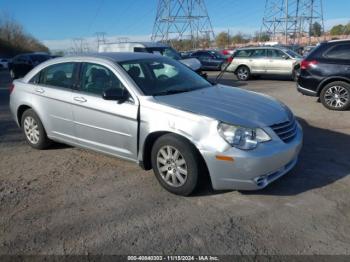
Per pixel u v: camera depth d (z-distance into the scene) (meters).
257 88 13.68
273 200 3.96
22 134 7.07
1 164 5.42
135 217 3.74
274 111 4.20
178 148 3.99
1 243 3.37
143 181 4.59
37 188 4.52
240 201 3.97
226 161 3.73
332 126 6.98
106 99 4.35
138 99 4.35
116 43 15.23
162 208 3.90
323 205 3.82
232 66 17.02
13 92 6.04
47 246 3.30
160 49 14.57
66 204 4.07
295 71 15.41
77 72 5.10
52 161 5.44
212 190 4.22
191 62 14.38
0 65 42.97
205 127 3.82
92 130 4.84
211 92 4.72
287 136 4.07
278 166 3.89
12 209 4.00
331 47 8.41
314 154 5.34
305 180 4.43
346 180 4.40
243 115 3.95
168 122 4.03
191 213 3.77
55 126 5.40
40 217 3.80
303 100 9.99
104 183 4.59
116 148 4.65
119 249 3.22
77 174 4.91
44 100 5.43
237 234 3.37
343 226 3.43
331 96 8.45
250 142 3.73
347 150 5.50
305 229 3.40
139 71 4.79
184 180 4.04
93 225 3.61
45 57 22.91
